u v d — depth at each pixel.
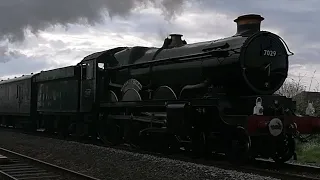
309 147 15.12
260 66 11.69
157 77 14.59
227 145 11.59
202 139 12.24
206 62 12.38
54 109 21.78
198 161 11.88
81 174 9.54
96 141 18.66
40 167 11.41
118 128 16.53
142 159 12.29
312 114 12.10
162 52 14.79
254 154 11.34
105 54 17.94
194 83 12.91
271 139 11.26
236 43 11.75
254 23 12.19
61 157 13.51
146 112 14.58
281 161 11.87
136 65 15.65
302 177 9.11
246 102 11.60
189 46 13.68
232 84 11.78
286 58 12.37
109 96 17.25
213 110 11.82
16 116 29.17
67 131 21.03
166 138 13.80
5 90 30.84
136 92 15.02
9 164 12.02
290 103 11.79
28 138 20.61
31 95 25.55
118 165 11.41
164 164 11.30
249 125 10.49
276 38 12.12
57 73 21.42
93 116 18.22
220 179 9.23
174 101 12.77
